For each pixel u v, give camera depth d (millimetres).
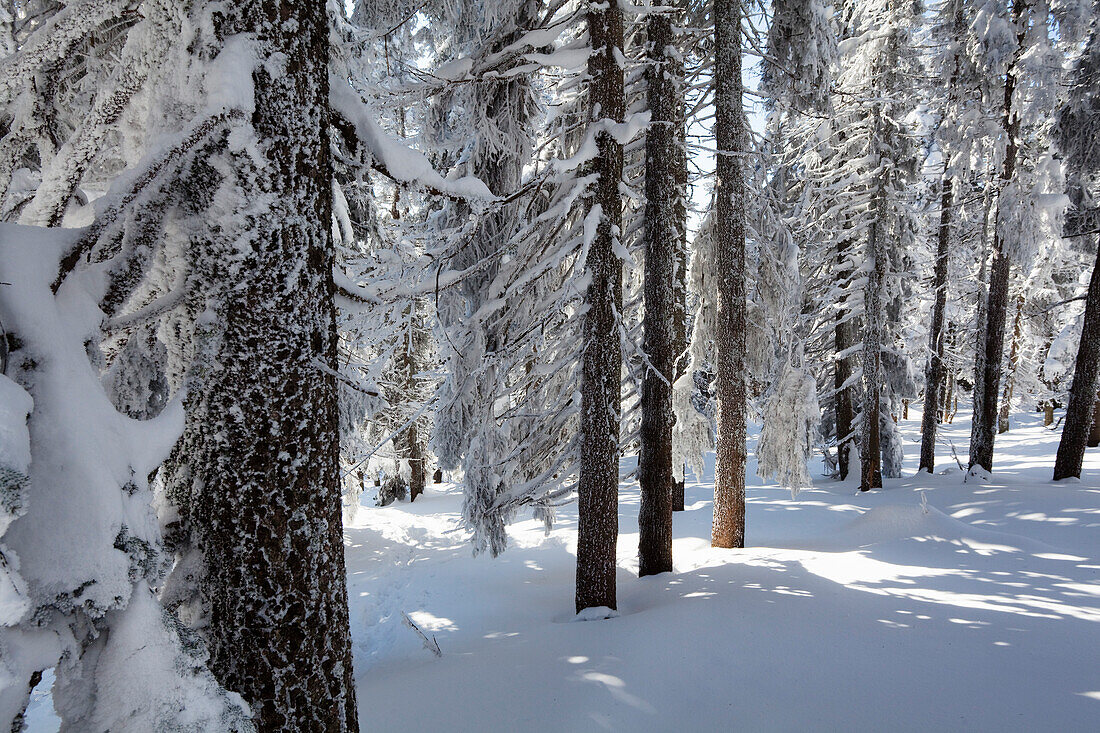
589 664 5074
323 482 2760
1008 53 12820
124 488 1947
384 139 3361
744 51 9211
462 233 5457
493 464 7887
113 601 1777
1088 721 3746
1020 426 36938
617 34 6879
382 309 5543
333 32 5578
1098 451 22531
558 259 6918
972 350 26766
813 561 7938
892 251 17500
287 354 2627
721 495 9508
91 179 3389
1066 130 13617
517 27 6902
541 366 8078
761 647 5070
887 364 19234
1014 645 4926
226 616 2502
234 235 2508
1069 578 6770
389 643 7348
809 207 16031
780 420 10992
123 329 2504
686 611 6141
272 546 2543
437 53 9203
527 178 8547
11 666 1535
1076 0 12094
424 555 12570
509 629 6980
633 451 10641
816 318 20047
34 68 2338
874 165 16547
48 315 1907
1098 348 12977
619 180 6969
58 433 1784
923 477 17469
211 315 2547
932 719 3865
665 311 8547
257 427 2545
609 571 6863
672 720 4086
